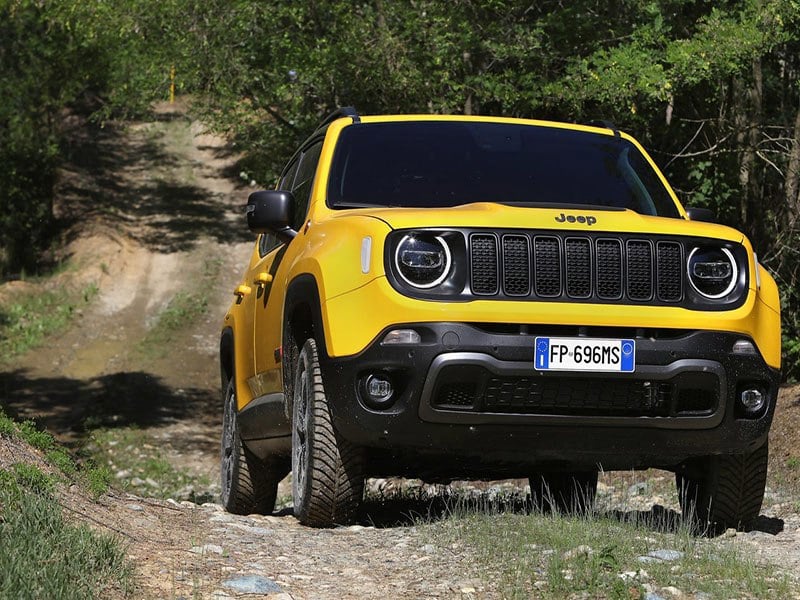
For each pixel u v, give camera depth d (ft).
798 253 63.67
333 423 23.99
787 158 67.26
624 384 22.63
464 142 27.96
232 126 98.07
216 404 108.37
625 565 19.93
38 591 15.39
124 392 110.22
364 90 84.99
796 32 66.90
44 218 175.73
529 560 20.26
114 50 133.18
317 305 23.70
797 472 41.45
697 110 74.69
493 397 22.33
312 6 87.86
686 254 23.31
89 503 23.26
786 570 20.92
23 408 104.88
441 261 22.49
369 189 26.53
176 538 21.99
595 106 76.89
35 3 173.58
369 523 27.91
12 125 174.40
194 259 166.81
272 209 27.27
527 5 82.64
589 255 22.89
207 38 94.99
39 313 143.54
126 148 225.56
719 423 23.21
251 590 17.72
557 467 25.94
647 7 70.28
